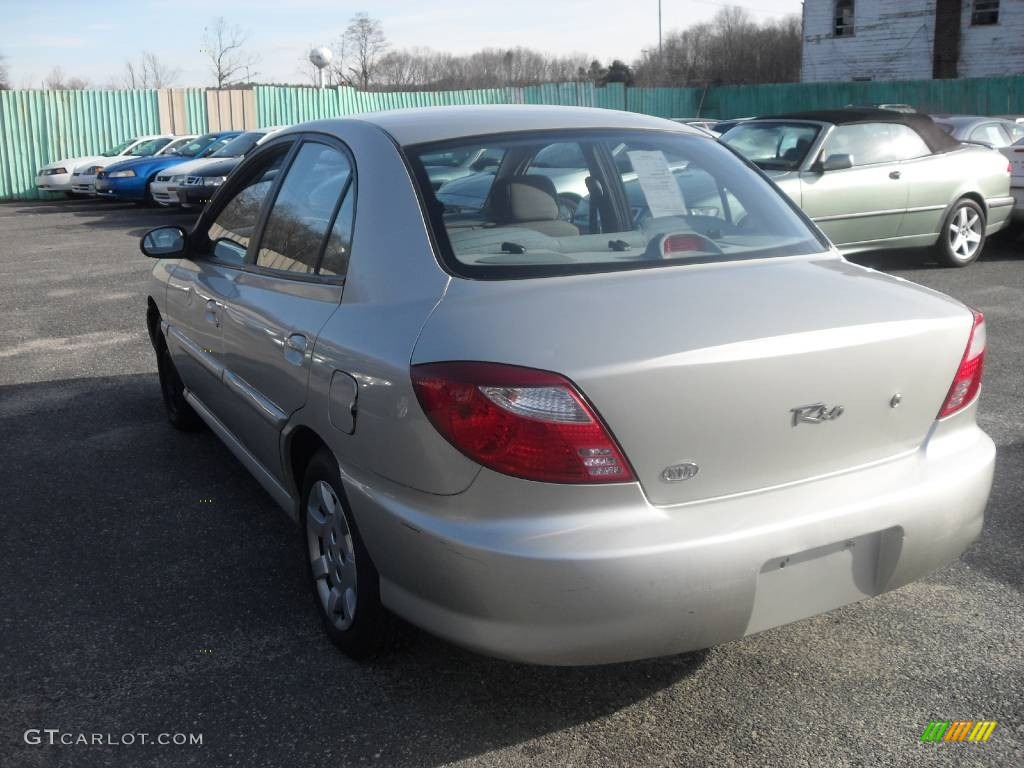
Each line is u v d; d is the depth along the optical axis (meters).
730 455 2.34
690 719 2.69
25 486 4.54
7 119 23.66
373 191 2.97
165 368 5.27
